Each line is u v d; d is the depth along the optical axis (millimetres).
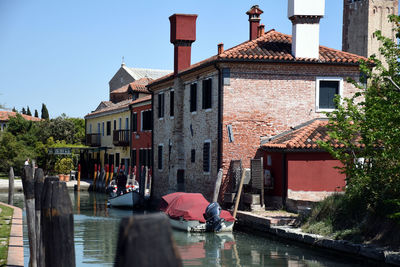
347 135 13625
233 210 19984
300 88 22594
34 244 9055
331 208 15039
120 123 43156
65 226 3445
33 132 57188
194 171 25344
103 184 40375
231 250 14539
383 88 12961
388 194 12898
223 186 21875
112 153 45000
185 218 18078
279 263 12625
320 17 22500
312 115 22672
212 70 23109
